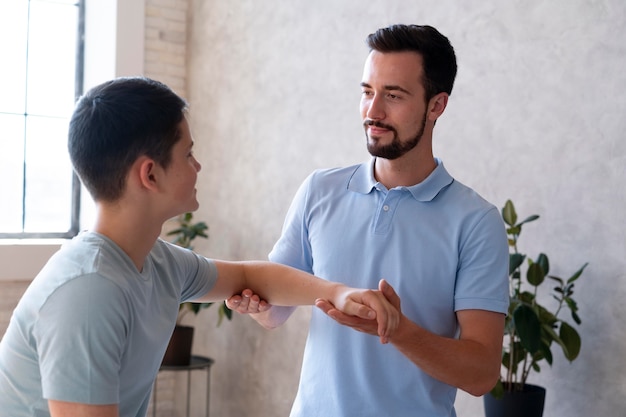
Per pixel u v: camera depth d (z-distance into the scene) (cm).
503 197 327
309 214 203
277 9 450
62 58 520
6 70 505
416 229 188
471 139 340
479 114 336
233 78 484
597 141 294
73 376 124
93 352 125
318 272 197
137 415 148
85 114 138
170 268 155
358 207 196
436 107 191
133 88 138
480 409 337
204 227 470
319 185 204
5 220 504
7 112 505
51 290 127
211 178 504
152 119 136
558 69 307
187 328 457
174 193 141
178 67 527
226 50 491
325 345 191
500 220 186
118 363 130
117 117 135
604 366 292
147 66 514
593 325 296
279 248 208
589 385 297
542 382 315
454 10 347
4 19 504
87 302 126
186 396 523
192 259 165
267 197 455
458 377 172
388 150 184
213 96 503
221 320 467
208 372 470
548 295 311
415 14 366
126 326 132
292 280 176
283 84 444
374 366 185
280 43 447
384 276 188
